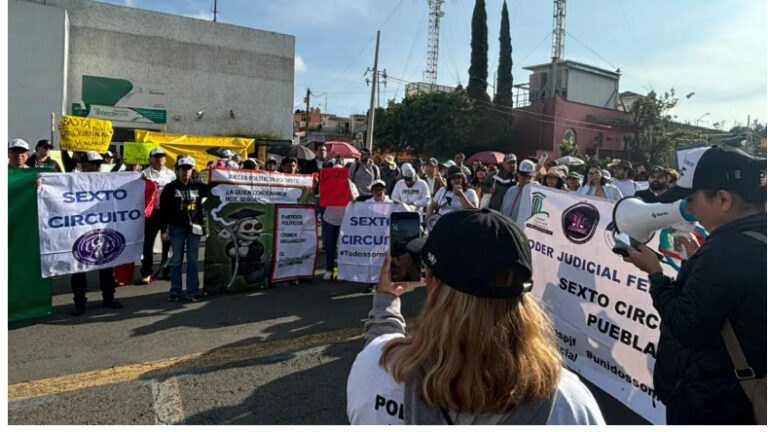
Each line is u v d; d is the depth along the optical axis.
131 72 25.55
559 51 40.91
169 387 3.78
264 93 28.98
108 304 5.73
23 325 5.08
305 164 11.41
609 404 3.63
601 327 3.67
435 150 32.88
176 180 6.03
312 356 4.45
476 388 1.04
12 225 5.08
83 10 24.33
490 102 37.28
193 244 6.10
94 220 5.51
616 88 42.53
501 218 1.16
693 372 1.88
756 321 1.67
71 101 24.28
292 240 6.96
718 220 1.85
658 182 6.79
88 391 3.68
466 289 1.07
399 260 1.51
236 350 4.55
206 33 27.28
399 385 1.11
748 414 1.79
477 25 37.44
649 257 2.08
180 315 5.54
